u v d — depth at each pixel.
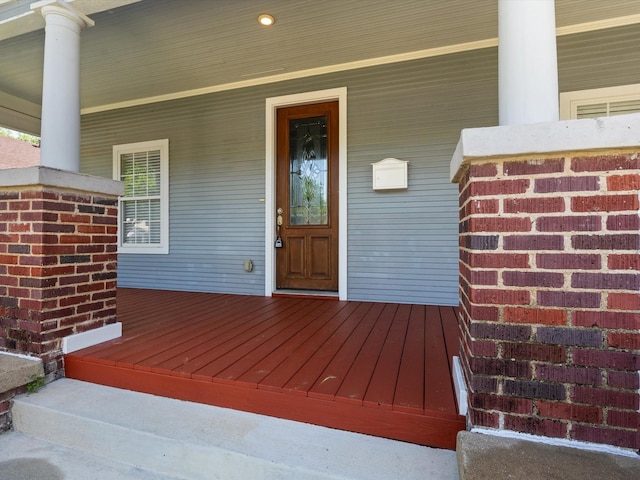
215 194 4.52
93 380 2.10
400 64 3.77
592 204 1.24
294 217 4.27
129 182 4.97
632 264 1.21
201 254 4.58
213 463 1.46
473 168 1.36
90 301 2.38
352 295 3.96
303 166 4.23
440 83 3.66
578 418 1.25
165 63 3.87
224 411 1.75
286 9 2.95
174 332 2.69
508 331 1.32
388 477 1.29
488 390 1.34
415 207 3.75
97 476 1.55
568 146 1.24
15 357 2.10
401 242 3.80
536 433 1.29
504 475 1.10
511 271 1.32
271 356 2.14
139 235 4.95
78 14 2.42
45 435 1.80
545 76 1.41
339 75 3.97
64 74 2.37
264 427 1.61
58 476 1.55
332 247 4.13
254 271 4.35
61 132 2.35
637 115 1.18
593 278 1.24
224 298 4.12
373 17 3.07
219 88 4.46
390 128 3.81
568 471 1.11
